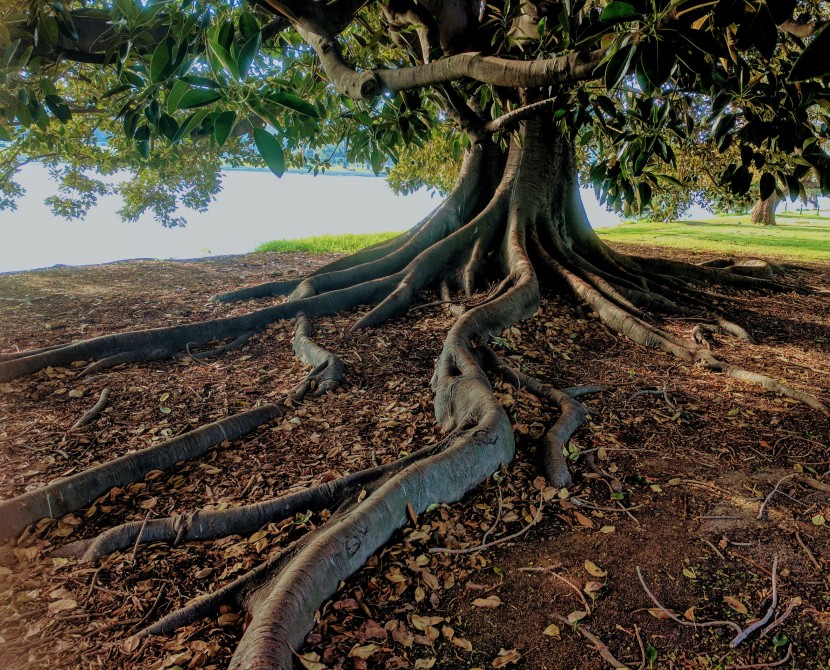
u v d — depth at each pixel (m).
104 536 3.61
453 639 2.89
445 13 4.65
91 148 10.08
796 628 2.94
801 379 6.41
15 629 2.95
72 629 2.95
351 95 3.16
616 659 2.77
